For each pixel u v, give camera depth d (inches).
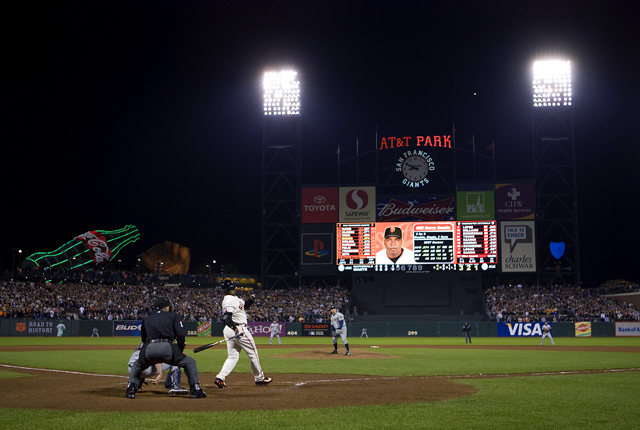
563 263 2272.4
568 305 2111.2
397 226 2177.7
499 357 897.5
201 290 2459.4
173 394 414.9
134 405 363.6
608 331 1914.4
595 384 487.5
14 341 1556.3
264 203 2330.2
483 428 292.5
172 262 3609.7
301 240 2234.3
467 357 898.7
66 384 498.6
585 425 300.8
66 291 2230.6
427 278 2191.2
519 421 311.3
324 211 2229.3
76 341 1576.0
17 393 428.8
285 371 629.9
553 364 735.1
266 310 2149.4
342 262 2192.4
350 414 330.3
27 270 2388.0
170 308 416.8
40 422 302.4
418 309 2180.1
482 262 2127.2
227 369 458.0
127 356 913.5
